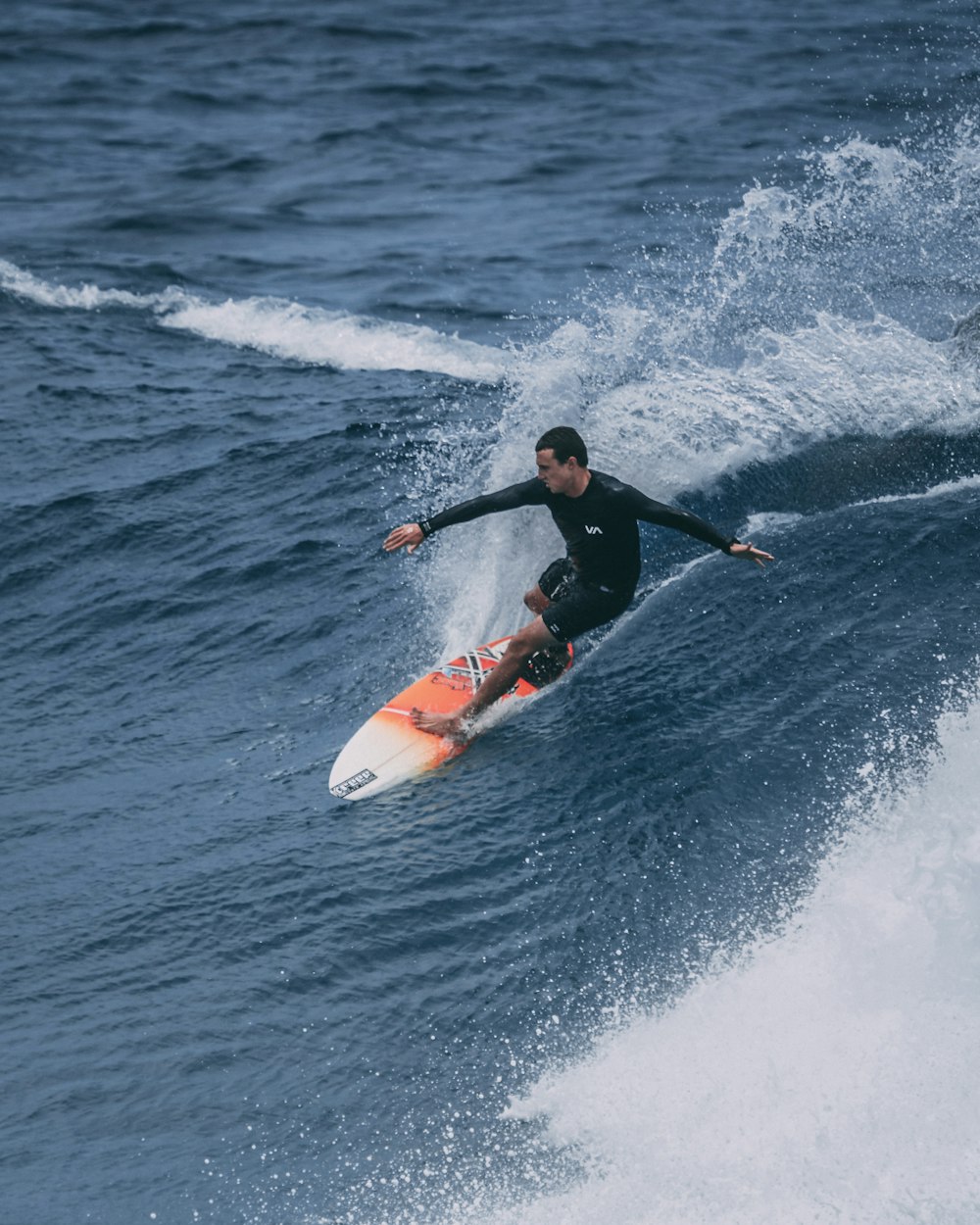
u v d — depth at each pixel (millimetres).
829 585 30672
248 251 63000
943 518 32438
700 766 25531
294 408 43969
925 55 102312
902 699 26297
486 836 24797
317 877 24391
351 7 128250
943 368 39125
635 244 61125
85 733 30406
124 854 26031
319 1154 18859
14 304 54500
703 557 32844
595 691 28656
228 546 36375
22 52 110438
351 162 80000
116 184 75188
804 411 37250
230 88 99438
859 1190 16438
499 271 58469
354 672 30953
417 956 22234
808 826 23344
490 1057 20016
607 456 35469
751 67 101125
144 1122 19781
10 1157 19406
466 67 104062
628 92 95062
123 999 22312
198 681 31734
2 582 36188
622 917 22250
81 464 41031
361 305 54656
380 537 35688
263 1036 21062
